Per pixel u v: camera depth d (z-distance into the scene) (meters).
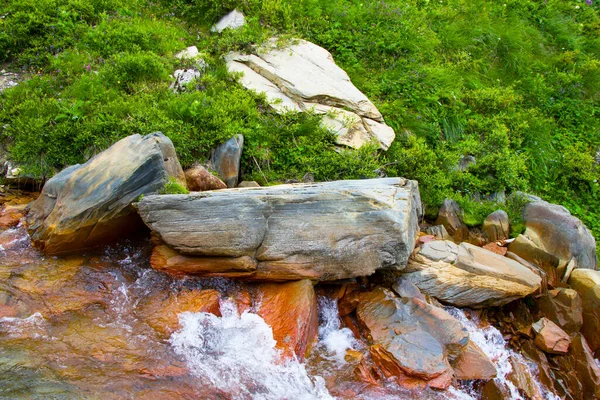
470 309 3.68
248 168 4.38
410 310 3.28
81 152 4.12
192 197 3.32
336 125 4.69
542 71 6.61
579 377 3.42
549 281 3.99
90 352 2.86
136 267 3.52
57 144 4.09
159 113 4.26
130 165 3.41
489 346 3.52
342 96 4.84
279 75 4.85
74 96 4.39
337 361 3.10
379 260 3.33
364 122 4.83
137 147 3.51
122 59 4.59
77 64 4.66
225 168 4.20
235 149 4.21
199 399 2.71
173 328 3.08
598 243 5.10
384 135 4.79
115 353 2.88
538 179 5.56
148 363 2.85
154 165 3.44
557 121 6.25
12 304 3.09
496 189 4.93
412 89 5.39
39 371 2.69
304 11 5.60
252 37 5.07
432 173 4.84
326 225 3.32
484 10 6.73
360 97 4.90
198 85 4.66
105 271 3.44
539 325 3.61
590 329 3.68
